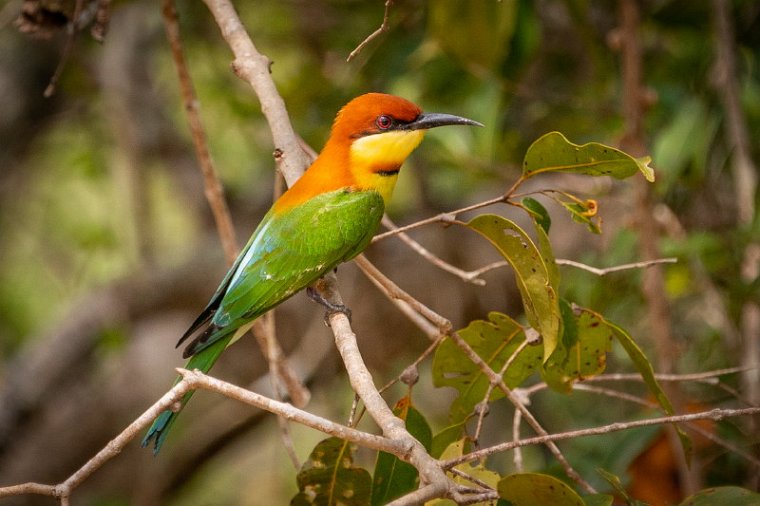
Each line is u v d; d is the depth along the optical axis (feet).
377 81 39.45
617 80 37.63
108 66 45.83
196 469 44.73
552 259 20.54
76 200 50.57
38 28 30.12
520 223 40.91
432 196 43.09
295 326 43.42
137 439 44.80
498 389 24.02
